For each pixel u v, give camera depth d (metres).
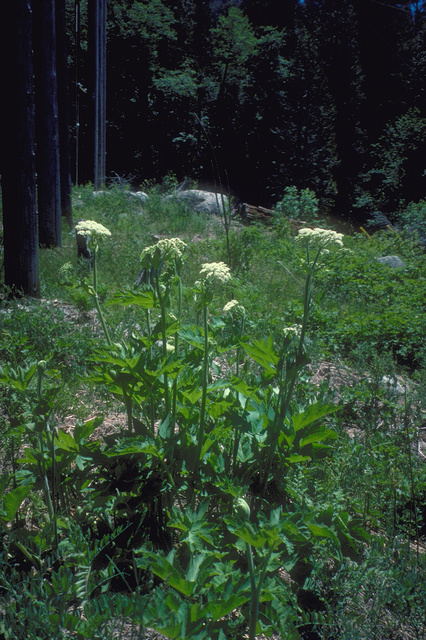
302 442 2.45
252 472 2.48
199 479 2.30
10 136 6.12
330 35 36.91
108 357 2.28
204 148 32.44
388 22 38.12
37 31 8.26
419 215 17.16
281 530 1.86
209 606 1.58
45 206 8.99
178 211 14.05
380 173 29.06
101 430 3.47
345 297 8.15
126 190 16.06
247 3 40.22
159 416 2.70
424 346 5.89
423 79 34.69
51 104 8.56
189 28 34.94
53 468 2.21
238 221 15.29
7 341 4.42
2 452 3.05
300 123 33.50
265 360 2.36
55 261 8.21
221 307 6.25
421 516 2.79
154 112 32.12
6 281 6.49
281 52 36.94
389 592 2.13
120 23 30.08
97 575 2.09
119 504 2.30
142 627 1.76
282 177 32.66
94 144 16.86
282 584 1.88
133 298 2.31
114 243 9.66
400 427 3.92
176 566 1.79
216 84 32.75
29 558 2.11
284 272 9.10
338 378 5.00
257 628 1.75
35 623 1.74
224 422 2.53
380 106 35.97
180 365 2.24
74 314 6.07
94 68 16.27
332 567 2.33
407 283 9.10
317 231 2.31
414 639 2.08
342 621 1.99
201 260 9.18
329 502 2.48
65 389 3.73
